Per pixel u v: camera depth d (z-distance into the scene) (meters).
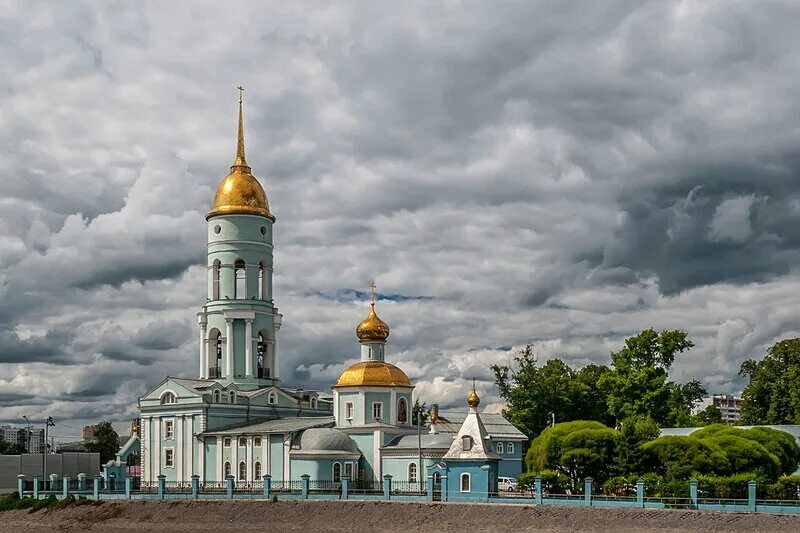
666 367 119.38
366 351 105.38
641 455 85.12
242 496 92.94
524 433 129.25
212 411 112.44
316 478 97.62
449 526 77.38
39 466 130.38
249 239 119.19
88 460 135.12
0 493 119.69
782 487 78.12
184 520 90.25
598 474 86.75
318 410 123.62
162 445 115.50
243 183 120.75
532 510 75.50
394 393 103.00
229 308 117.50
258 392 116.25
